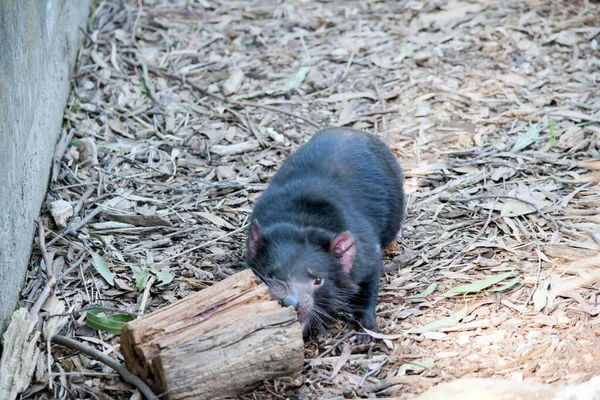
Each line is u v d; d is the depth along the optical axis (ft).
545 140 30.53
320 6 40.88
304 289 21.01
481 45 37.01
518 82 34.47
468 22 38.70
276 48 37.73
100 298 23.17
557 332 21.07
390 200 25.02
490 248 24.91
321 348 21.57
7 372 19.57
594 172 28.25
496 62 35.88
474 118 32.48
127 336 19.08
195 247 25.39
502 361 20.30
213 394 18.65
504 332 21.31
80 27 36.52
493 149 30.35
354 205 23.88
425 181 28.78
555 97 33.22
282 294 20.85
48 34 29.35
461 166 29.45
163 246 25.62
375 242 23.13
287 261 21.33
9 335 20.25
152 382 19.29
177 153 30.76
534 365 19.97
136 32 38.11
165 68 35.88
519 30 37.76
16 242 22.63
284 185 24.18
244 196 28.35
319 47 37.73
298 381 19.65
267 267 21.49
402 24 39.06
